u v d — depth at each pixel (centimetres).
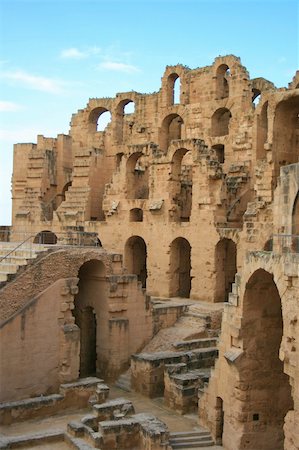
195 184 5269
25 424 3356
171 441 3164
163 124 6944
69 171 7281
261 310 3073
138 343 4397
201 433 3253
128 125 7369
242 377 3027
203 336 4456
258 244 4525
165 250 5506
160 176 5591
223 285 5128
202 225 5175
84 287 4541
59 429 3145
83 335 4594
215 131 6488
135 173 6128
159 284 5538
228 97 6256
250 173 5566
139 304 4419
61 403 3559
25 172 7488
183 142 5388
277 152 4503
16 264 3822
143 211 5734
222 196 5125
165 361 3997
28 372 3681
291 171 3294
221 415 3231
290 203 3288
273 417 3086
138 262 6112
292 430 2545
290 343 2605
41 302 3759
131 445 3039
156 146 5716
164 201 5538
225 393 3138
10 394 3600
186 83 6731
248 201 5441
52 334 3803
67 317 3903
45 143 7319
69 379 3831
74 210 6444
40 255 3862
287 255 2638
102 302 4334
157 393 3966
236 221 5338
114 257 4338
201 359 4069
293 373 2567
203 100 6531
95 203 6612
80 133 7694
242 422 3012
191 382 3669
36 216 6812
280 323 3111
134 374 4072
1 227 6838
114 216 6016
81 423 3106
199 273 5188
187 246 5806
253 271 2953
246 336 3056
